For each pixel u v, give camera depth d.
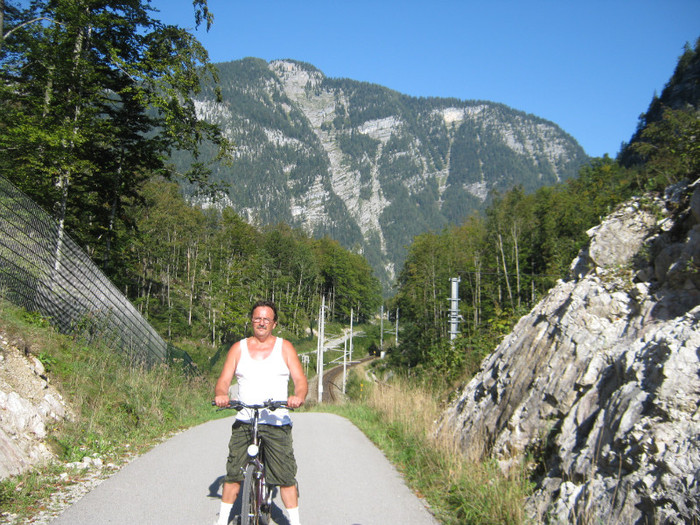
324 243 126.38
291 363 4.61
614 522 4.10
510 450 6.47
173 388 14.95
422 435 9.43
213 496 5.94
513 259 51.19
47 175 16.72
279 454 4.49
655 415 4.41
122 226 24.23
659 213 7.40
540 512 5.05
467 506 5.60
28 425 6.90
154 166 22.11
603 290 6.79
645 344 5.23
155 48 19.53
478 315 48.75
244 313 57.97
